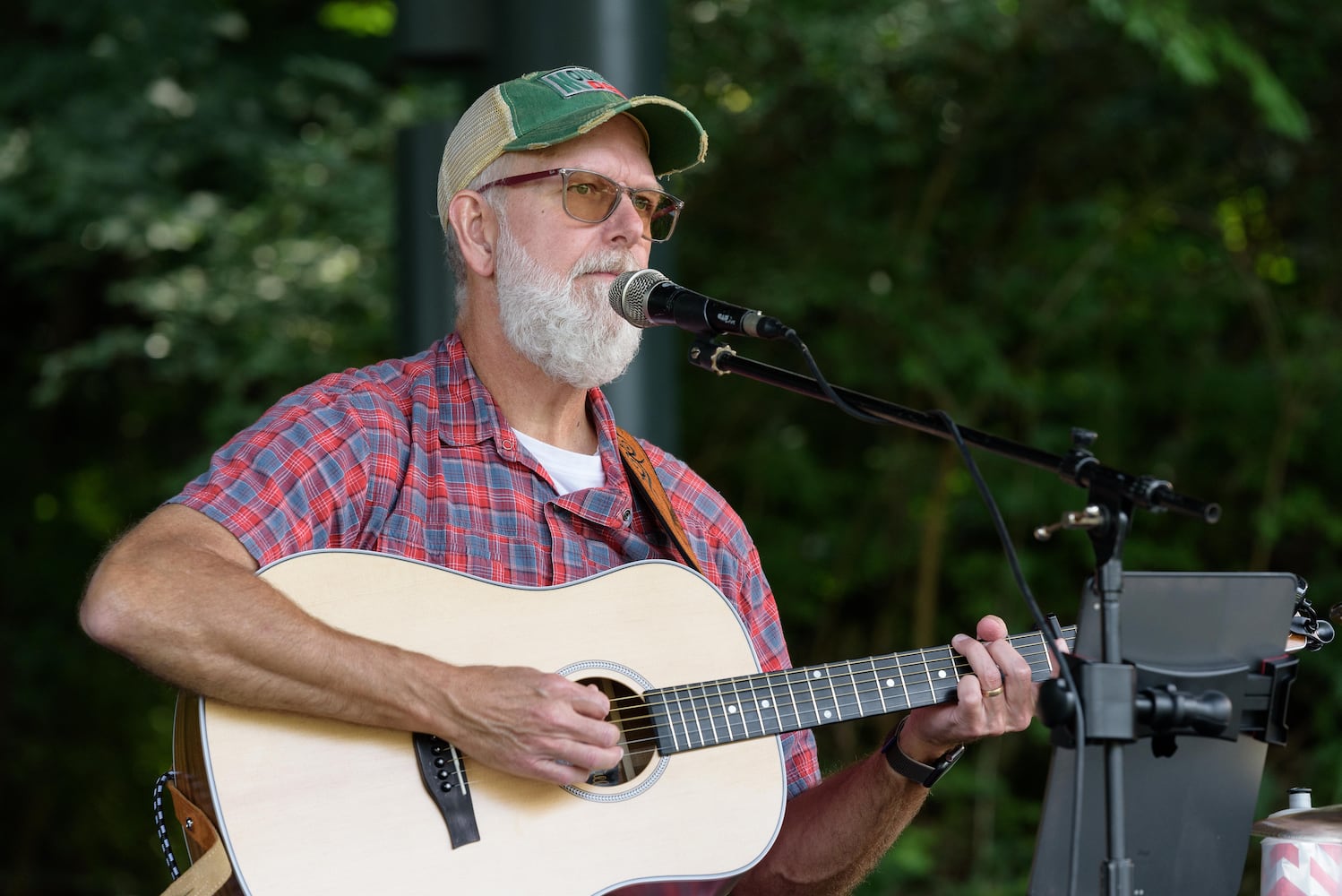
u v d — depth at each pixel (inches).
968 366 598.9
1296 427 589.3
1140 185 620.7
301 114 661.3
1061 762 166.2
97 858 847.1
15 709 813.9
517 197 213.9
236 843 177.6
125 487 794.8
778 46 589.0
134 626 175.2
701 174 608.1
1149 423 624.7
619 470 221.1
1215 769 172.1
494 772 188.4
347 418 202.2
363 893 179.6
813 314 622.5
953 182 627.2
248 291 605.3
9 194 610.5
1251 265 609.0
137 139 626.8
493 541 205.6
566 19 344.2
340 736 184.1
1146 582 166.7
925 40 577.9
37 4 631.2
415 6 355.6
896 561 621.0
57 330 745.0
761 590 232.8
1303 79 581.9
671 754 199.5
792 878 217.5
